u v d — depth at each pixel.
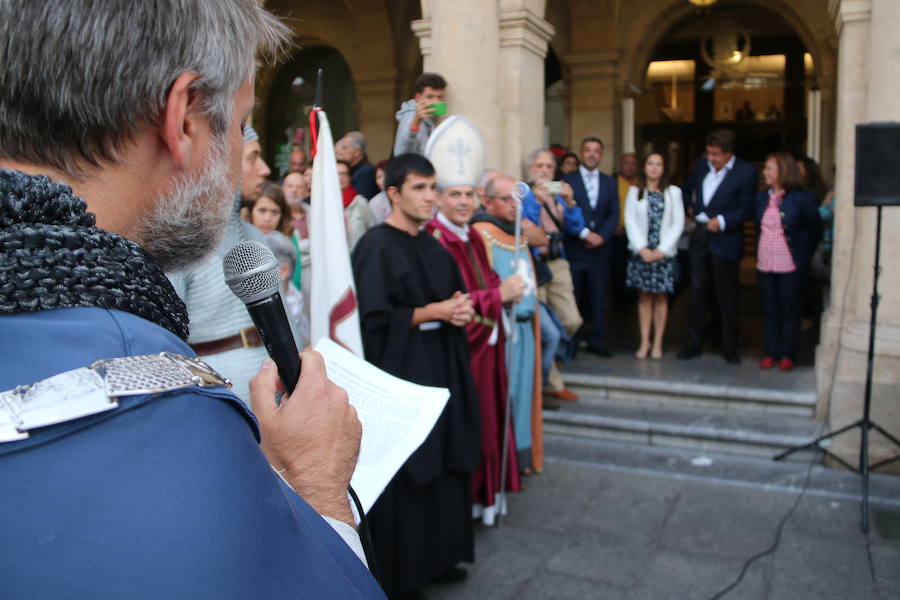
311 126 3.34
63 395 0.53
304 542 0.61
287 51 0.87
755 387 5.65
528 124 5.86
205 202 0.73
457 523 3.50
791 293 6.06
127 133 0.66
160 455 0.54
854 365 4.86
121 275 0.61
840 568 3.69
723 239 6.34
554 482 4.76
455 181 4.04
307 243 4.54
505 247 4.60
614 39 10.13
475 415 3.53
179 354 0.61
